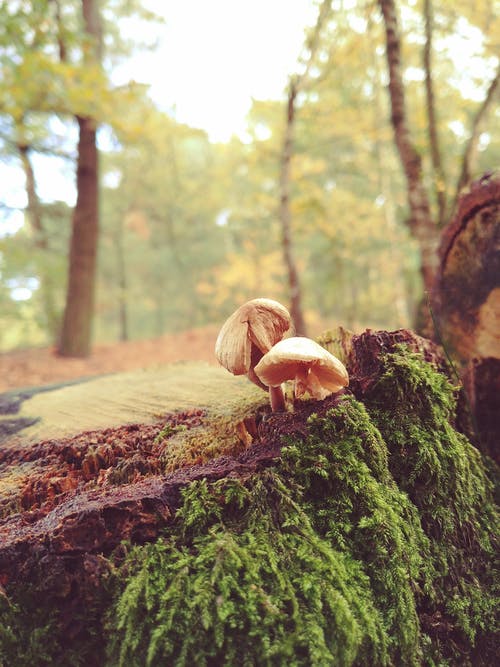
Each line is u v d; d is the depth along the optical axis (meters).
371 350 0.21
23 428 0.26
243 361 0.18
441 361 0.23
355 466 0.17
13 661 0.14
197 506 0.16
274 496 0.16
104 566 0.15
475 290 0.24
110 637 0.14
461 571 0.18
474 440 0.23
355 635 0.14
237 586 0.14
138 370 0.37
